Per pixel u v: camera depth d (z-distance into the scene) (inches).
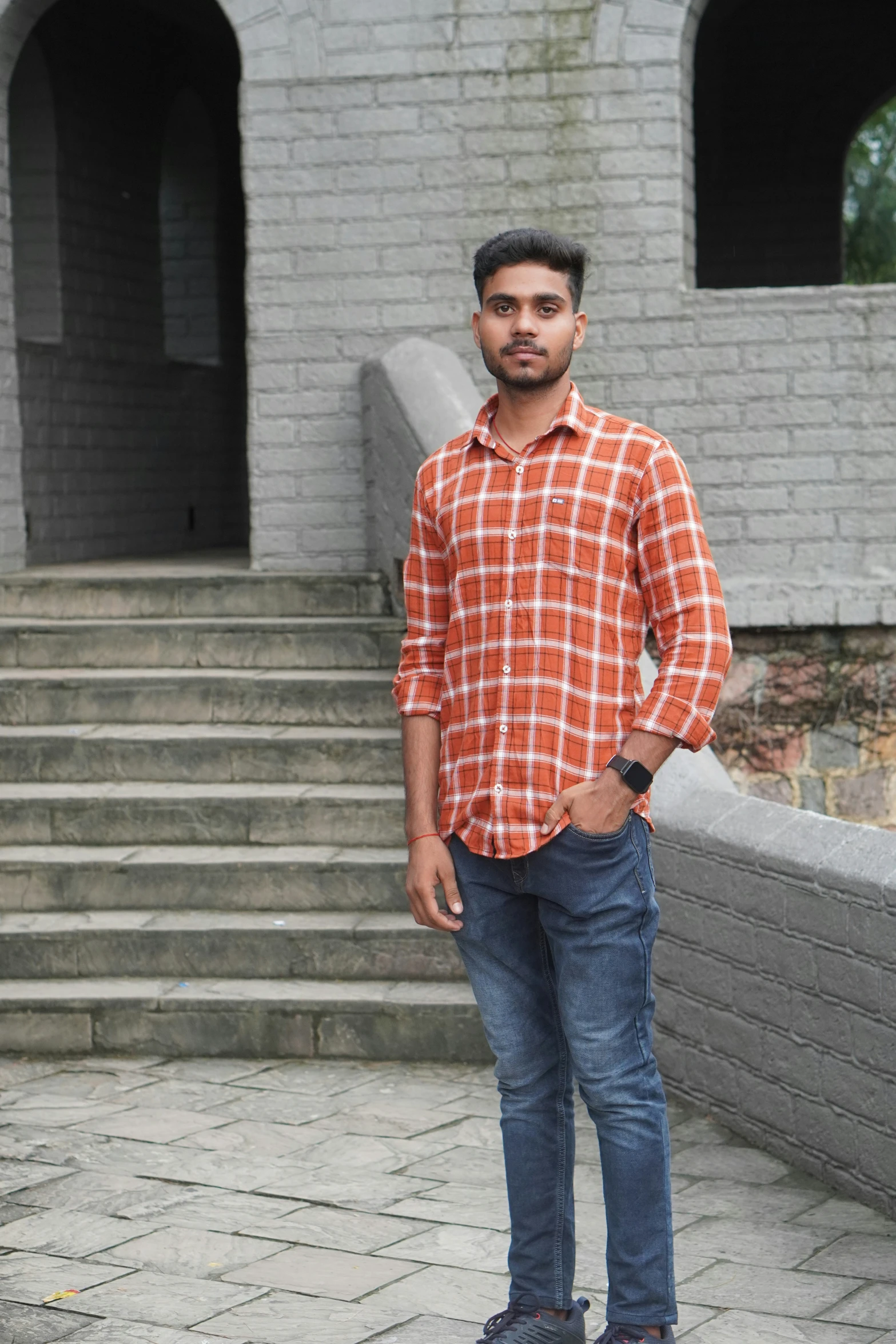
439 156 257.6
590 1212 136.9
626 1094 101.2
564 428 101.1
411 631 108.7
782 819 150.9
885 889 132.8
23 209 316.2
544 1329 104.9
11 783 216.8
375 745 212.8
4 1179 144.4
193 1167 146.9
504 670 100.0
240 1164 147.6
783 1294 119.3
